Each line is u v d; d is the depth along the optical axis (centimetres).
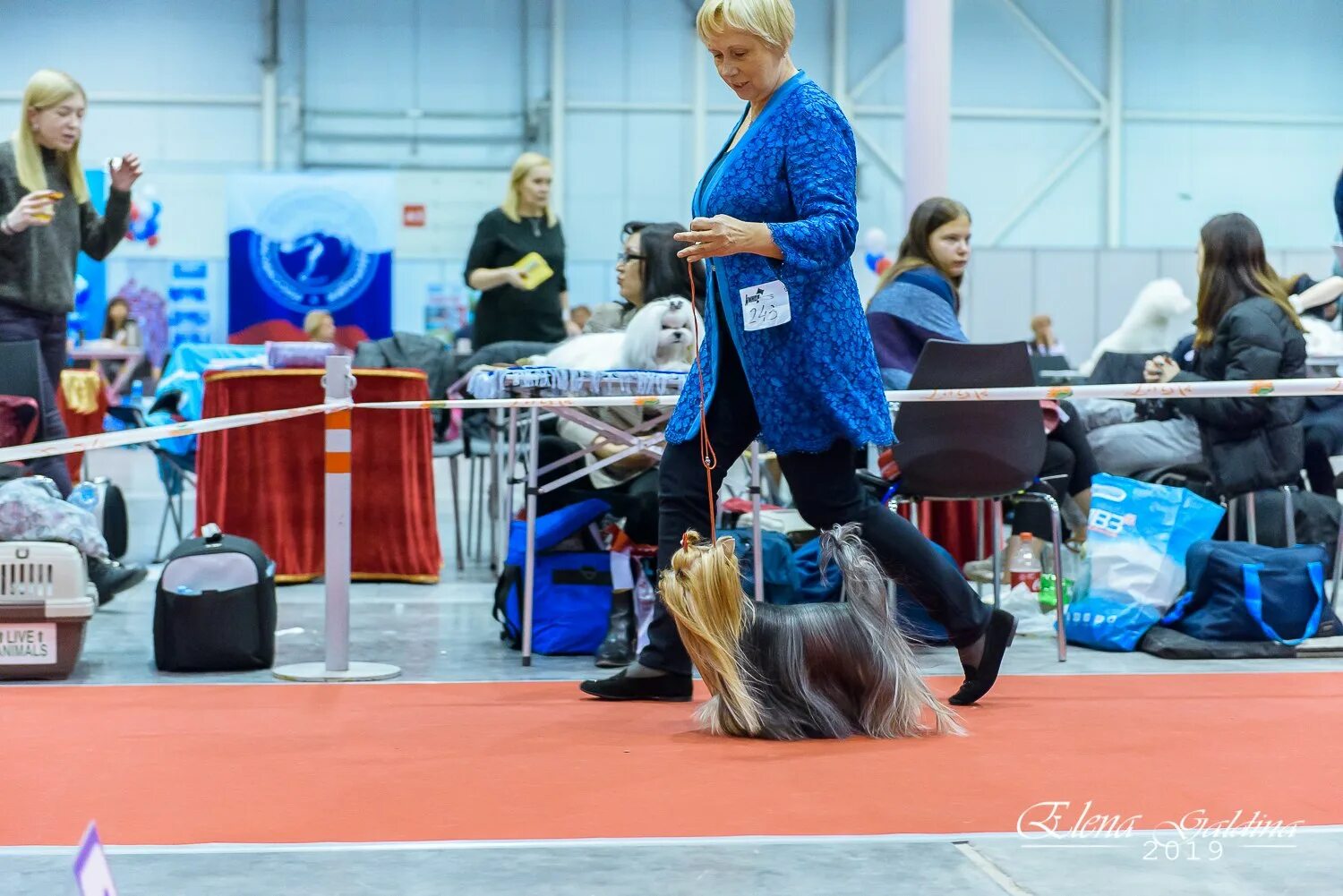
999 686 388
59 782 267
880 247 1444
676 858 218
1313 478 560
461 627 507
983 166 1916
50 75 519
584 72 1900
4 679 397
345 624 403
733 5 313
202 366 740
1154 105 1930
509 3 1888
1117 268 1681
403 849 223
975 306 1669
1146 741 307
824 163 310
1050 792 259
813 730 309
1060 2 1908
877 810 246
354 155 1884
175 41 1858
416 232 1895
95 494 557
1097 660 441
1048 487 450
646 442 425
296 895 201
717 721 313
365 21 1880
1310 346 606
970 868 213
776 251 301
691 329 450
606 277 1905
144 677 404
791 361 313
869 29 1873
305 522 624
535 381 416
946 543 577
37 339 528
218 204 1873
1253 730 322
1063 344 1680
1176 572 467
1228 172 1942
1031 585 523
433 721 331
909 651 318
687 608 307
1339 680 399
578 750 296
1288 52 1938
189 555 412
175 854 220
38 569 396
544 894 201
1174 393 394
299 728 322
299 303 1291
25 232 518
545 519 450
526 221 726
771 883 206
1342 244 456
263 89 1869
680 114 1911
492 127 1900
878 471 532
